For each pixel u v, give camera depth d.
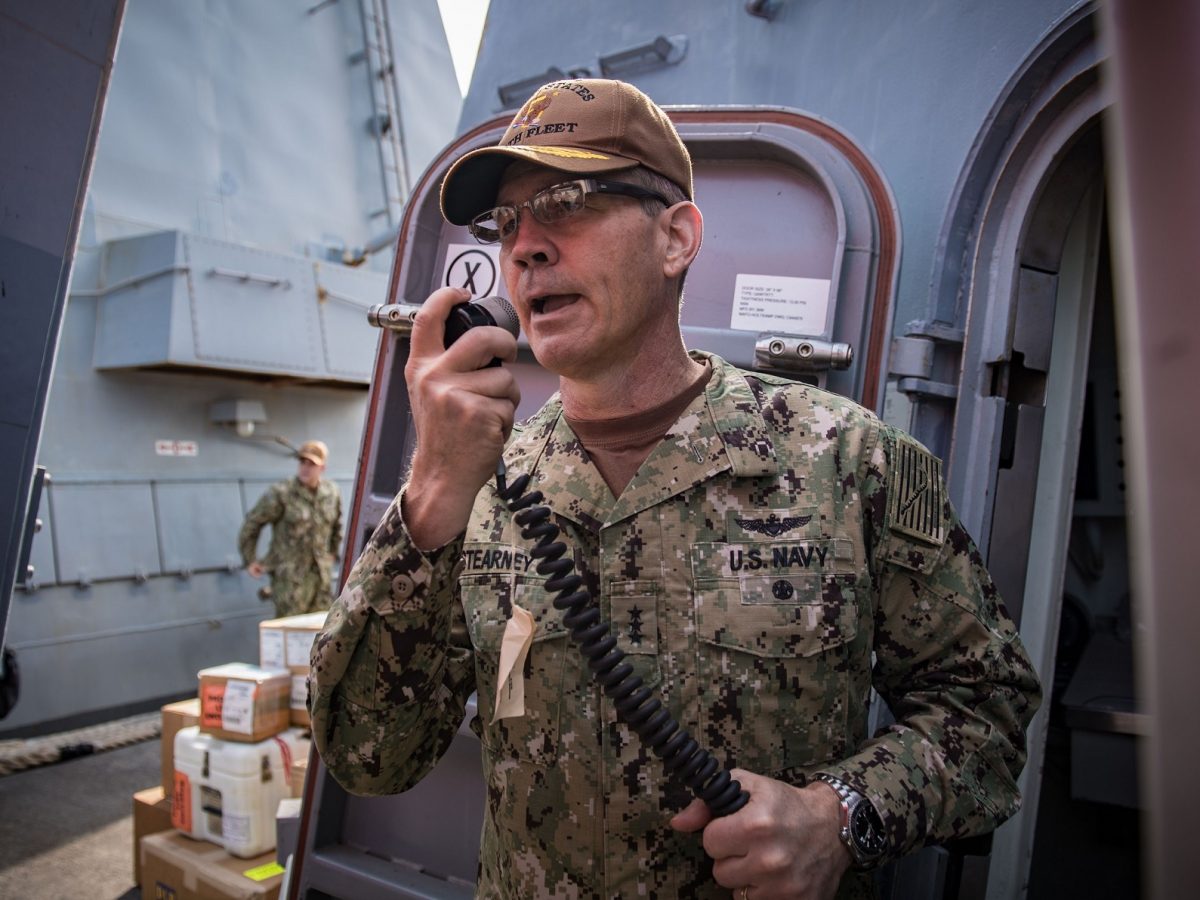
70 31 1.82
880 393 1.57
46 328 1.84
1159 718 0.45
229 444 5.88
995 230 1.71
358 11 6.87
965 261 1.74
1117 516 2.96
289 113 6.40
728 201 1.71
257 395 6.04
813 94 2.06
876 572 1.06
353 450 6.70
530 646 1.01
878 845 0.91
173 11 5.82
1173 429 0.44
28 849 3.35
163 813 3.10
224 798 2.83
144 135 5.63
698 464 1.04
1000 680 1.04
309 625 3.14
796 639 0.99
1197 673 0.43
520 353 1.87
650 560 1.02
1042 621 1.88
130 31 5.61
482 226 1.05
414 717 1.03
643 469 1.04
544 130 0.98
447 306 0.91
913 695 1.06
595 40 2.40
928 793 0.96
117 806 3.78
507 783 1.05
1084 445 2.99
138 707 5.08
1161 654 0.45
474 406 0.88
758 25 2.17
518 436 1.19
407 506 0.94
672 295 1.07
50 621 4.77
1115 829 2.44
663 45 2.25
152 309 5.07
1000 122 1.67
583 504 1.05
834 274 1.59
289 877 1.86
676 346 1.09
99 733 4.64
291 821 1.98
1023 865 1.85
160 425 5.50
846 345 1.52
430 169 1.89
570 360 0.98
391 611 0.95
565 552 1.02
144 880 2.91
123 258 5.23
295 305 5.66
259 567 5.49
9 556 1.84
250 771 2.82
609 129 0.97
